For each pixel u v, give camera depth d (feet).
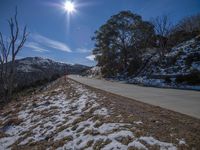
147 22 130.93
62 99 47.11
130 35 136.87
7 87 72.59
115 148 17.01
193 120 21.40
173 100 35.19
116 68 140.15
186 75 64.13
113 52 140.97
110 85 72.84
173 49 109.09
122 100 35.65
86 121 25.76
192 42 100.48
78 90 58.13
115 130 20.36
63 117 31.12
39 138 25.54
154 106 29.43
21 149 23.94
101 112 27.99
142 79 86.07
